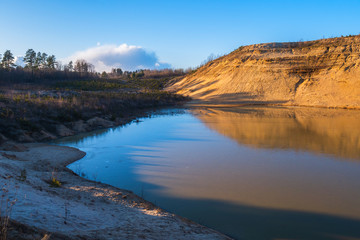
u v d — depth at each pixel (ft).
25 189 25.46
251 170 49.03
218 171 48.44
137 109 156.46
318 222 30.60
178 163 53.31
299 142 71.36
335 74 198.59
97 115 108.99
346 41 224.74
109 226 21.01
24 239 13.64
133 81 380.99
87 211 23.99
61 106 99.60
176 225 25.61
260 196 37.60
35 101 99.04
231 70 261.65
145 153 60.90
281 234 27.91
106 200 30.66
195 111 159.12
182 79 356.18
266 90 215.92
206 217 31.27
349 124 99.60
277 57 236.63
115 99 152.05
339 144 68.54
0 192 22.34
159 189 39.88
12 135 69.10
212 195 37.83
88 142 72.84
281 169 49.57
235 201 35.91
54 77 321.52
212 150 63.62
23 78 273.75
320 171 48.37
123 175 46.06
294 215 32.19
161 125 104.88
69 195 29.43
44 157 53.06
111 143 71.51
